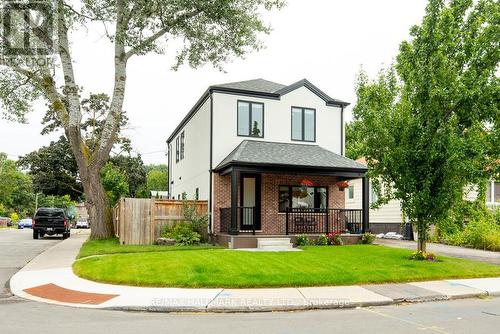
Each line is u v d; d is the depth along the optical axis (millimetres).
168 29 19391
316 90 22156
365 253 15453
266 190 20391
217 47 21000
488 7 13773
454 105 13383
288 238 18016
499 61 13656
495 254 16969
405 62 14367
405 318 7891
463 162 12797
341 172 19531
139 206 18922
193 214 19312
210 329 6938
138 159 45844
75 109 20453
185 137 26344
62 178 43312
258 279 10781
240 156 18078
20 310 8289
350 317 7980
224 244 17953
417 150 13695
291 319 7781
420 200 13688
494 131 13156
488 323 7488
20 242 23969
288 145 21062
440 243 21359
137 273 11406
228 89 20438
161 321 7543
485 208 20781
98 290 10062
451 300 9820
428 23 13852
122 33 18312
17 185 81812
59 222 27391
